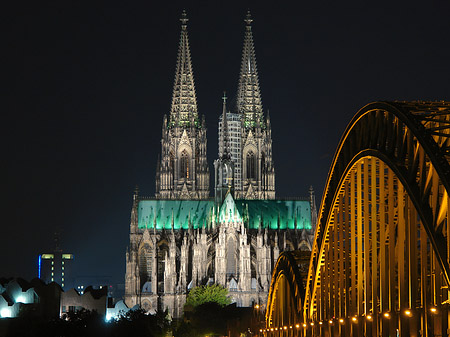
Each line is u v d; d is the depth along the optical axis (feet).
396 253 290.97
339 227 327.26
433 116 228.84
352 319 307.99
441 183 223.10
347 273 321.32
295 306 437.17
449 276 211.61
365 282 289.53
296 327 417.08
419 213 225.35
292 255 448.24
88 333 617.21
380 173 271.69
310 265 379.35
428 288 258.16
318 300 378.94
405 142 244.42
